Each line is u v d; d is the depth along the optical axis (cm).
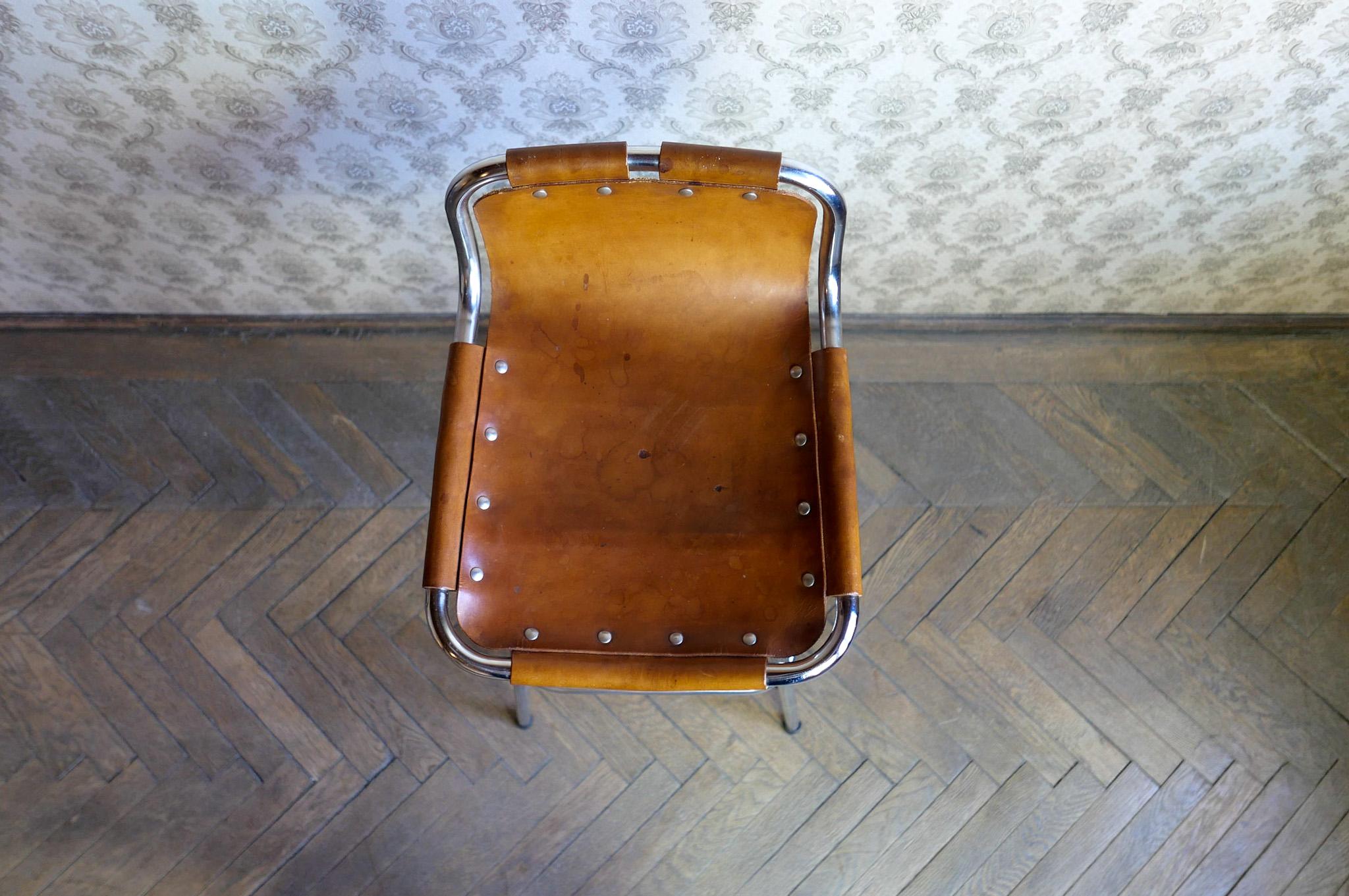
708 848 144
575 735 148
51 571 152
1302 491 161
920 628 154
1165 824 145
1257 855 144
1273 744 148
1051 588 156
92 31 103
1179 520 159
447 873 143
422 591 154
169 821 143
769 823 145
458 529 99
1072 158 125
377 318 164
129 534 155
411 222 138
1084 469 162
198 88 111
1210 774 147
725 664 95
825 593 99
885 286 157
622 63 108
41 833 142
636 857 144
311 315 163
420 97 113
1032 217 138
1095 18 102
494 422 106
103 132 118
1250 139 122
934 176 128
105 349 163
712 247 104
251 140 120
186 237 141
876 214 137
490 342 107
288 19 101
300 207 134
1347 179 130
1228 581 156
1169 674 152
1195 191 132
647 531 104
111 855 141
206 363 163
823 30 103
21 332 162
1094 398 165
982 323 167
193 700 148
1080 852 144
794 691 138
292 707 148
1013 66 109
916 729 149
